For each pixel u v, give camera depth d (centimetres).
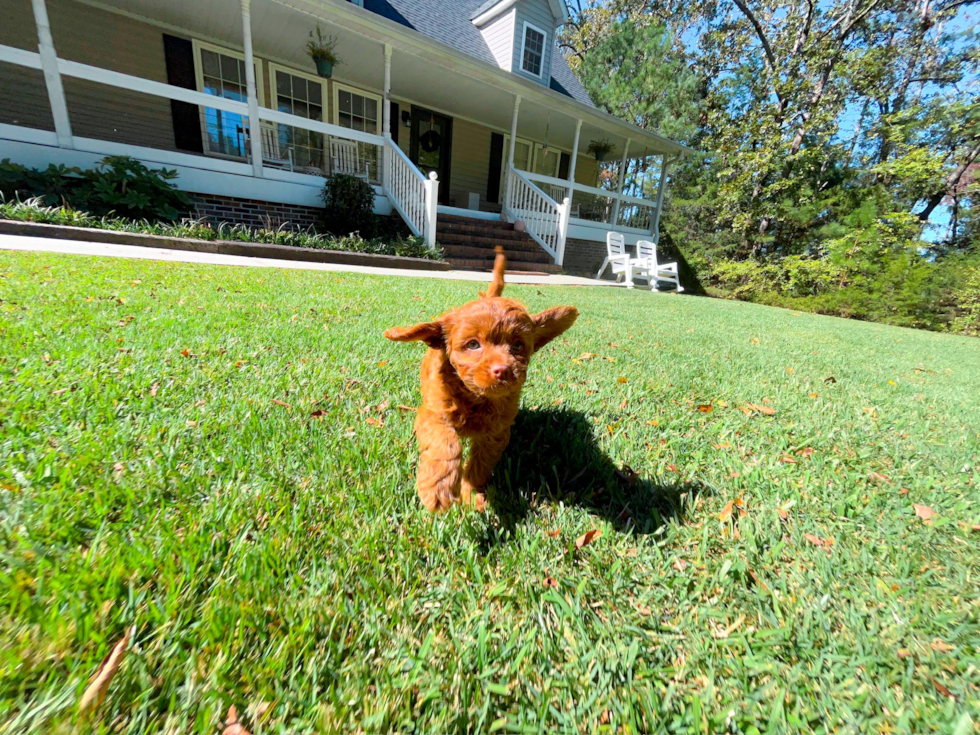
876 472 161
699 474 149
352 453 133
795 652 83
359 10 679
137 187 604
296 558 93
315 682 70
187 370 186
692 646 83
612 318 470
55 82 562
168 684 68
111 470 114
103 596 79
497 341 111
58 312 240
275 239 645
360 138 809
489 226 983
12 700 62
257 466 123
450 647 79
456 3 1141
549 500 129
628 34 1505
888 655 82
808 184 1141
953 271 895
